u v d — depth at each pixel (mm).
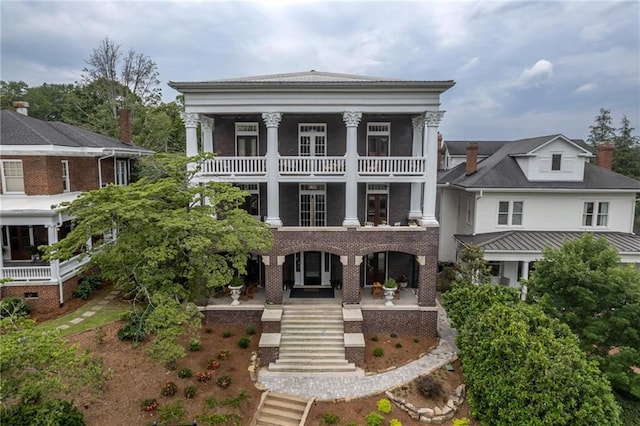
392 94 18281
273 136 18594
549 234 22891
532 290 15523
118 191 12922
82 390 13188
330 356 16609
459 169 30266
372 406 13898
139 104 48938
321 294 21000
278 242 18750
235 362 16016
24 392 9023
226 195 14641
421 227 18719
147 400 13078
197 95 18422
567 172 23344
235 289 19203
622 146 45750
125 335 16156
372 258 22172
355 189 18875
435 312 18766
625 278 13383
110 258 12930
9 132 22750
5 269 19141
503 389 11438
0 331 10586
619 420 10531
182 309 13508
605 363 13469
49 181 22891
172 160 14875
